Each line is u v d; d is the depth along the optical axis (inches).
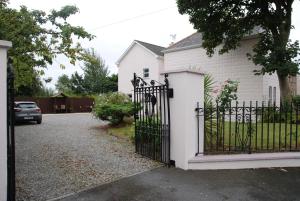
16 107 521.0
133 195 147.5
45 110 1029.8
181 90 195.8
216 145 219.0
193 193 149.9
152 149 223.8
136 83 239.3
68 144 295.9
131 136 313.9
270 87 553.9
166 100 205.8
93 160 222.4
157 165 205.8
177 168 197.2
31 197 143.1
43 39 259.8
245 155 200.7
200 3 484.4
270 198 142.8
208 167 193.2
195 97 201.3
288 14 483.5
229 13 521.3
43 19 259.0
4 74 123.4
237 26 514.0
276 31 484.4
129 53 859.4
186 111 193.0
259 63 468.1
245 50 542.3
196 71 199.3
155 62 783.7
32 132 398.9
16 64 254.2
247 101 535.8
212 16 514.3
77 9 271.6
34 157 232.5
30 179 172.6
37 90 1138.0
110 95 484.1
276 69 449.4
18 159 225.1
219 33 526.0
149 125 226.1
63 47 261.7
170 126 204.2
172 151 203.6
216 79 584.1
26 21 248.2
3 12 245.3
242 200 140.3
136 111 243.4
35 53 259.0
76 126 482.9
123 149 267.1
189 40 675.4
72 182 167.5
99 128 441.4
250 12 494.6
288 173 184.2
